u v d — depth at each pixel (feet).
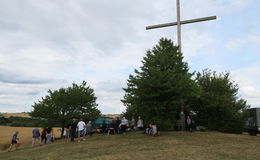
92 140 59.36
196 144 46.96
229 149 41.32
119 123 73.10
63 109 105.19
